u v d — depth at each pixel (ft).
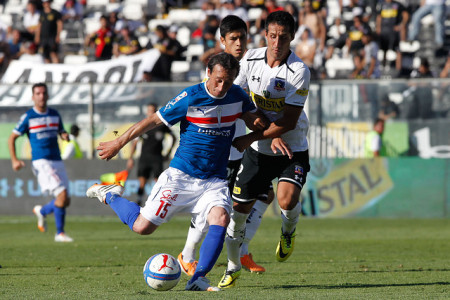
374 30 223.30
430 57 223.71
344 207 169.58
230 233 69.82
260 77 72.28
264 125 64.49
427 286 68.85
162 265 61.21
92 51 232.53
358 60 211.20
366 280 74.79
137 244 121.29
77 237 136.26
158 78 194.80
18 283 72.64
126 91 170.81
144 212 62.90
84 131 172.35
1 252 109.81
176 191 62.49
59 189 129.18
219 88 60.08
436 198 167.02
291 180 73.51
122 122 171.32
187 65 236.02
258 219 82.43
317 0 217.36
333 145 167.94
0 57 230.48
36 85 129.08
